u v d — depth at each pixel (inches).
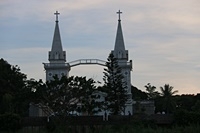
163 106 7854.3
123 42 6614.2
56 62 6624.0
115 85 5329.7
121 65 6505.9
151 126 3575.3
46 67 6599.4
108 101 5310.0
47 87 3848.4
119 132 3120.1
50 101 3843.5
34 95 3865.7
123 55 6540.4
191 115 3786.9
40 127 3597.4
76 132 3280.0
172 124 3848.4
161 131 3198.8
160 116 4010.8
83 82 3890.3
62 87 3843.5
